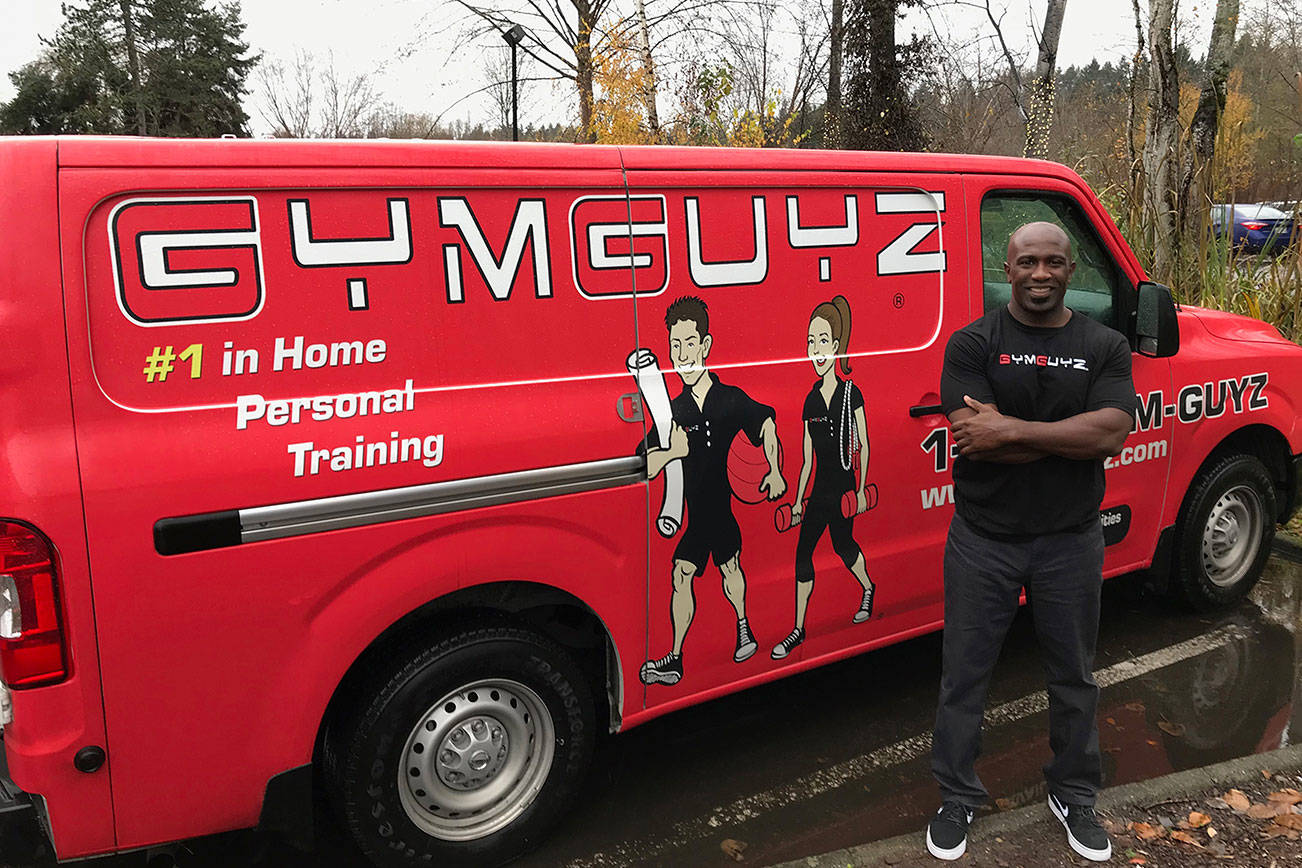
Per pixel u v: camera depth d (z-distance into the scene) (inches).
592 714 116.6
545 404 107.8
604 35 619.5
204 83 1908.2
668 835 122.0
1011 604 109.5
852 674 165.5
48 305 84.6
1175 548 175.0
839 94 502.0
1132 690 157.8
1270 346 180.4
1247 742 141.8
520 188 106.2
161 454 88.7
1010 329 105.6
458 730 108.1
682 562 119.3
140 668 89.9
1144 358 160.2
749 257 122.2
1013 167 147.4
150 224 88.6
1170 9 283.1
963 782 112.3
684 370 117.7
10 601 85.0
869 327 133.1
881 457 135.2
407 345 100.3
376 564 99.3
